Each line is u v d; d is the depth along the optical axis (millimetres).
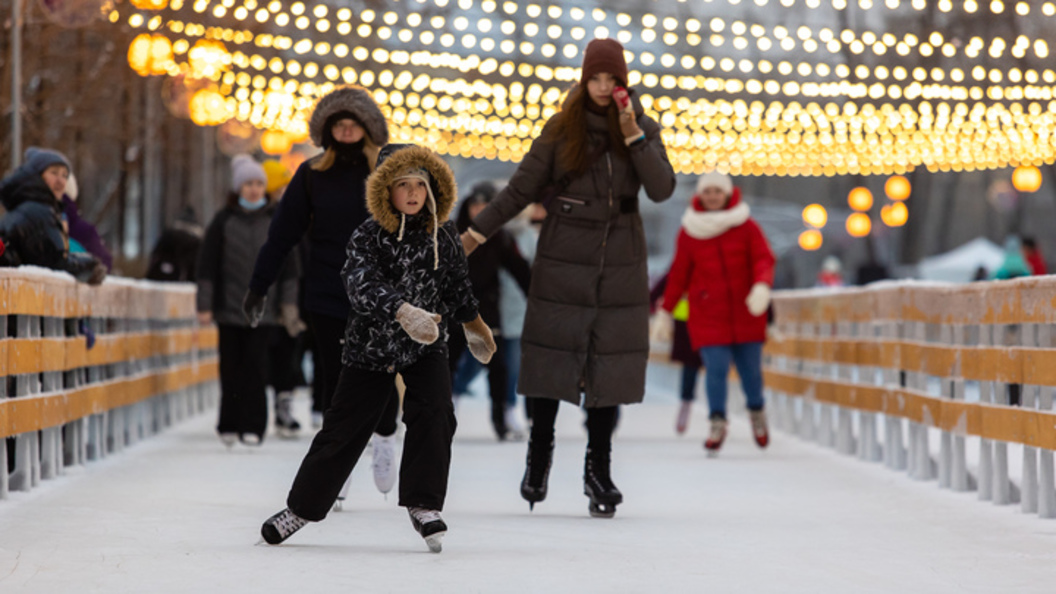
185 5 24438
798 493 15211
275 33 26672
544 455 13352
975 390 15086
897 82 26797
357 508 13383
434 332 9867
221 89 26922
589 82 13055
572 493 15086
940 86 26266
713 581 9430
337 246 13164
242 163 19422
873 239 79125
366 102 13188
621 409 30516
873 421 19078
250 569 9648
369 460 18391
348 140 13195
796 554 10703
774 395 25156
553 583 9266
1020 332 13625
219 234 19531
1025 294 13234
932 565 10195
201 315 19406
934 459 17031
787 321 24375
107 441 19078
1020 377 13359
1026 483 13438
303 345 24938
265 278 13445
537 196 13273
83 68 34219
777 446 21656
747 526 12422
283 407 21859
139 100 39219
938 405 15711
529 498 13320
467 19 25453
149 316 21422
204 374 27438
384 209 10328
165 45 25750
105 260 18703
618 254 13203
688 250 20031
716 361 19750
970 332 15227
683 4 24781
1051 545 11273
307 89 27250
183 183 47594
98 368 17922
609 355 13164
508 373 22688
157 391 21859
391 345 10508
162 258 25766
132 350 19859
